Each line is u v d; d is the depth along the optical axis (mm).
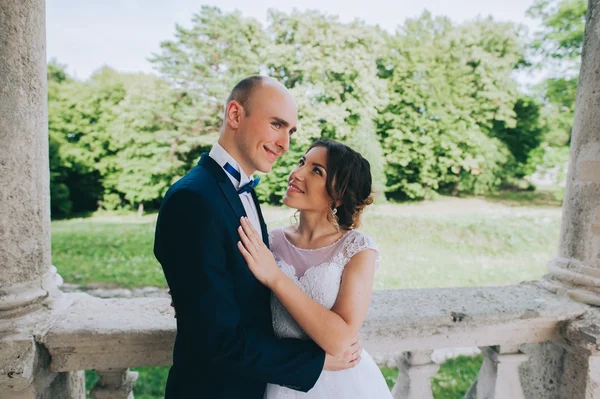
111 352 1706
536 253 8656
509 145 13148
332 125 11305
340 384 1489
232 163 1396
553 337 2031
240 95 1391
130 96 12797
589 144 2059
